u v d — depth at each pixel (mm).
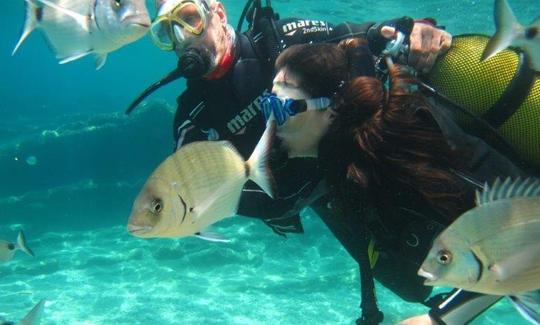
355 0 22703
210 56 3469
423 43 2875
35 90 98188
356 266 12273
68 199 16875
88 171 19078
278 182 2953
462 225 1513
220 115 3643
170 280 11758
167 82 3400
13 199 16797
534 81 2670
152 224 1718
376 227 2348
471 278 1521
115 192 17344
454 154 2176
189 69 3340
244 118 3611
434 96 2625
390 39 3039
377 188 2191
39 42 88562
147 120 19375
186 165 1791
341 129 2205
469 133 2703
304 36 3686
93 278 12125
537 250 1516
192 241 13570
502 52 2752
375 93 2156
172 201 1748
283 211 3141
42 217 16531
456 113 2672
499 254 1512
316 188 3014
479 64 2727
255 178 1989
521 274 1527
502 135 2711
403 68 2301
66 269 12852
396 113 2084
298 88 2262
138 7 2330
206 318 9656
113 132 19234
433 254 1514
